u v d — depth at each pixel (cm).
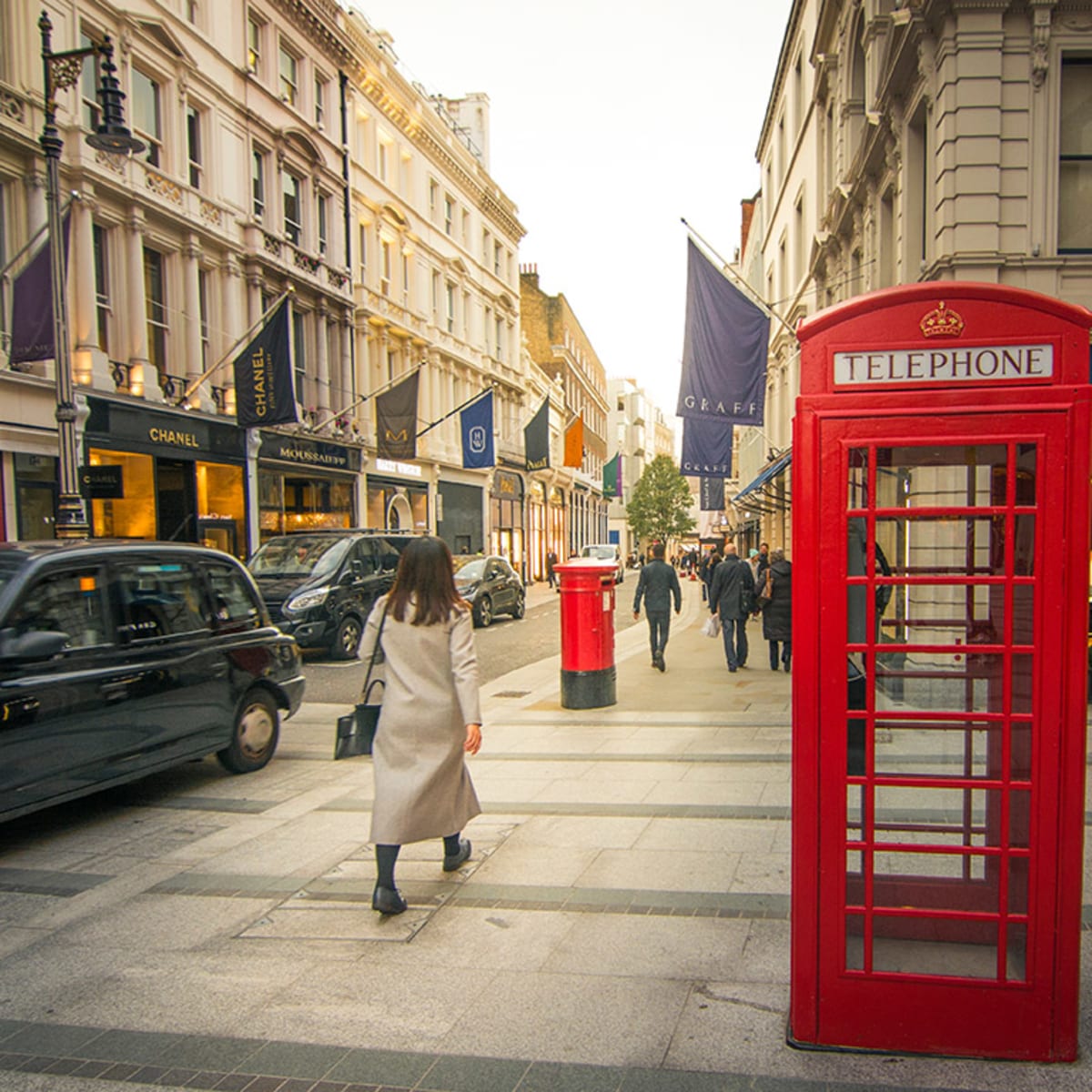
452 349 3731
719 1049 307
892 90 1334
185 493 2081
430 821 433
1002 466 301
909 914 298
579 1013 334
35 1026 339
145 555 663
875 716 298
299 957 389
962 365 285
